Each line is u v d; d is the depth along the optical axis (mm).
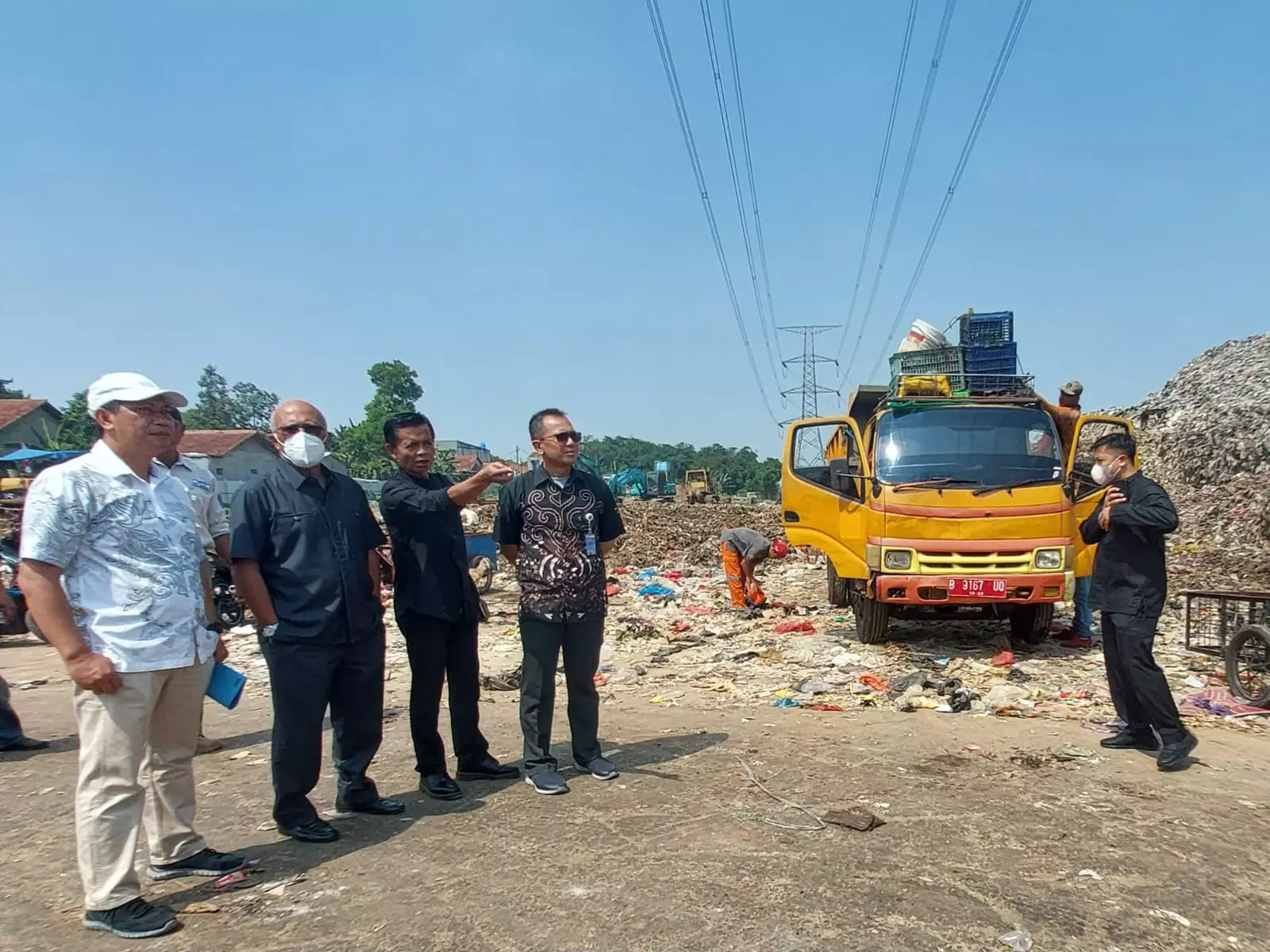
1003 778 5078
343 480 4465
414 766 5527
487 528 23078
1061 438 9000
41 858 4070
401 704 7398
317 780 4254
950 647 9125
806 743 5840
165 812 3748
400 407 69062
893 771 5211
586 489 5141
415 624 4793
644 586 14617
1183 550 16281
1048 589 8102
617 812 4551
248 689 8133
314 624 4145
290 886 3721
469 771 5180
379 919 3428
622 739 6031
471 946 3213
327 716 6805
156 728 3668
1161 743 5305
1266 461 18484
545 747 5066
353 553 4324
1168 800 4723
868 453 9016
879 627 9047
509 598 14109
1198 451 20484
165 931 3320
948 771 5219
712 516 30312
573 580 4961
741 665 8570
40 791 5109
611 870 3836
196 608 3631
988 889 3660
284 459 4270
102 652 3312
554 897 3588
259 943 3252
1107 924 3389
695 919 3391
